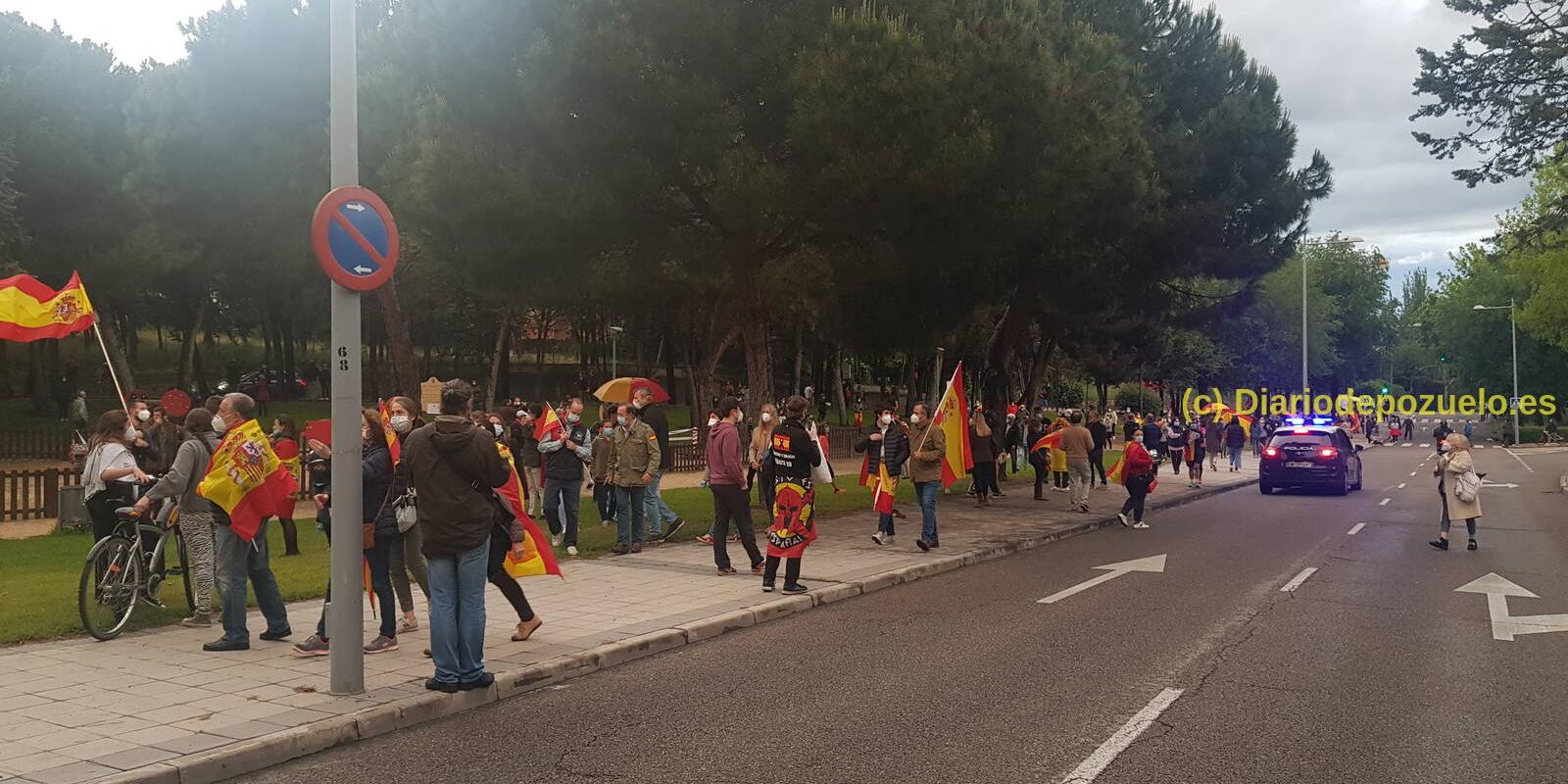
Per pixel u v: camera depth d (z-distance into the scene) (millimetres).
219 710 6391
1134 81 23422
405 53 15547
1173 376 58094
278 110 31797
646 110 14742
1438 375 119375
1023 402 32125
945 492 24562
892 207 15805
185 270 38188
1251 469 35750
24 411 41219
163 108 32312
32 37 34688
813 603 10742
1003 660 8250
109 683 7023
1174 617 10055
